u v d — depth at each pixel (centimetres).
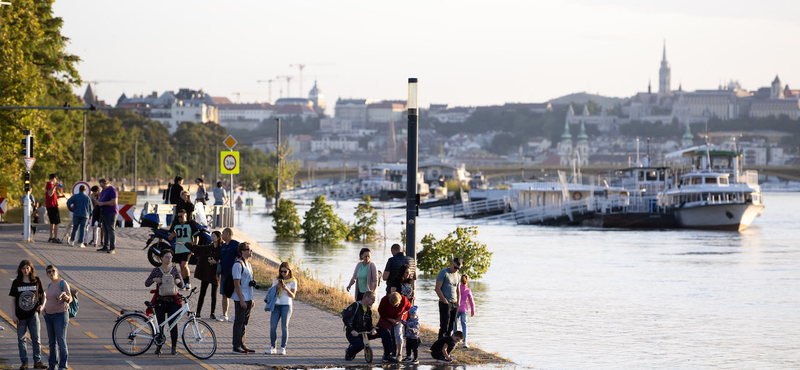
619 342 3716
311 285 3812
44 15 7562
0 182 6469
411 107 2738
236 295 2481
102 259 3962
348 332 2456
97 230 4369
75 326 2631
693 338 3881
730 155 13100
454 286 2706
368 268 2794
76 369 2152
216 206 5069
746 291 5631
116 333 2339
